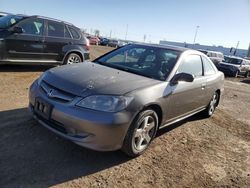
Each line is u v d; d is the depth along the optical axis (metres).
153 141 4.65
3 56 7.90
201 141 5.05
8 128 4.25
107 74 4.03
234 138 5.52
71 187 3.10
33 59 8.56
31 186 3.01
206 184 3.64
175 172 3.79
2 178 3.06
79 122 3.31
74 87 3.54
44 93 3.71
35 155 3.61
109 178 3.39
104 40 51.44
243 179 3.92
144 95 3.71
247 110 8.43
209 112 6.40
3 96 5.87
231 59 23.16
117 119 3.36
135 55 5.02
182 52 5.00
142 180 3.46
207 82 5.59
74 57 9.60
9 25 8.09
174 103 4.40
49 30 8.82
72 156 3.72
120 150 4.09
